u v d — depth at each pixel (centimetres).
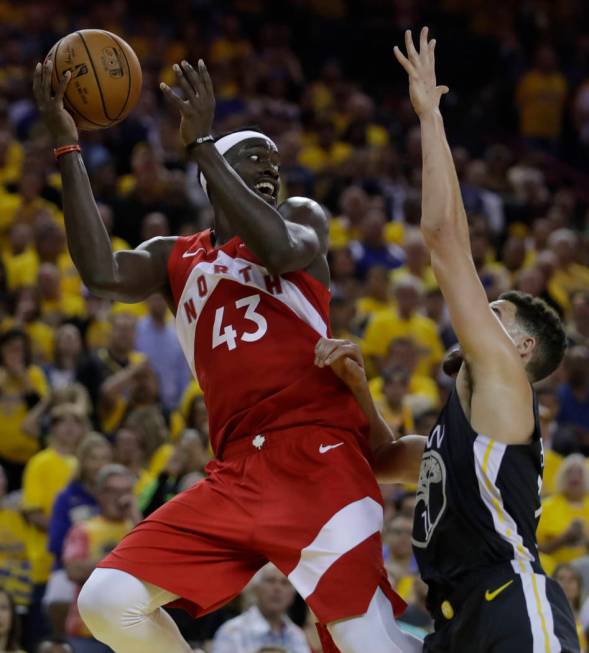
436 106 809
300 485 844
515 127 3859
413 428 1897
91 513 1652
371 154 3142
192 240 907
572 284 2856
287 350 862
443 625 805
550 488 2031
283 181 2842
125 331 2053
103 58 867
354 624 816
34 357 2078
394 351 2195
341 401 870
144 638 848
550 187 3662
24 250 2377
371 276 2459
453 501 796
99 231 855
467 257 795
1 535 1714
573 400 2245
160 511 864
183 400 2073
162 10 3681
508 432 784
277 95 3425
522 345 838
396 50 816
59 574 1603
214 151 823
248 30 3847
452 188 796
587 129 3816
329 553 824
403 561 1612
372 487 855
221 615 1559
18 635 1423
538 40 4134
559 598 781
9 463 1927
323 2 4056
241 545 845
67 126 855
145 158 2642
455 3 4184
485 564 788
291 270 844
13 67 3131
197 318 878
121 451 1770
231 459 869
